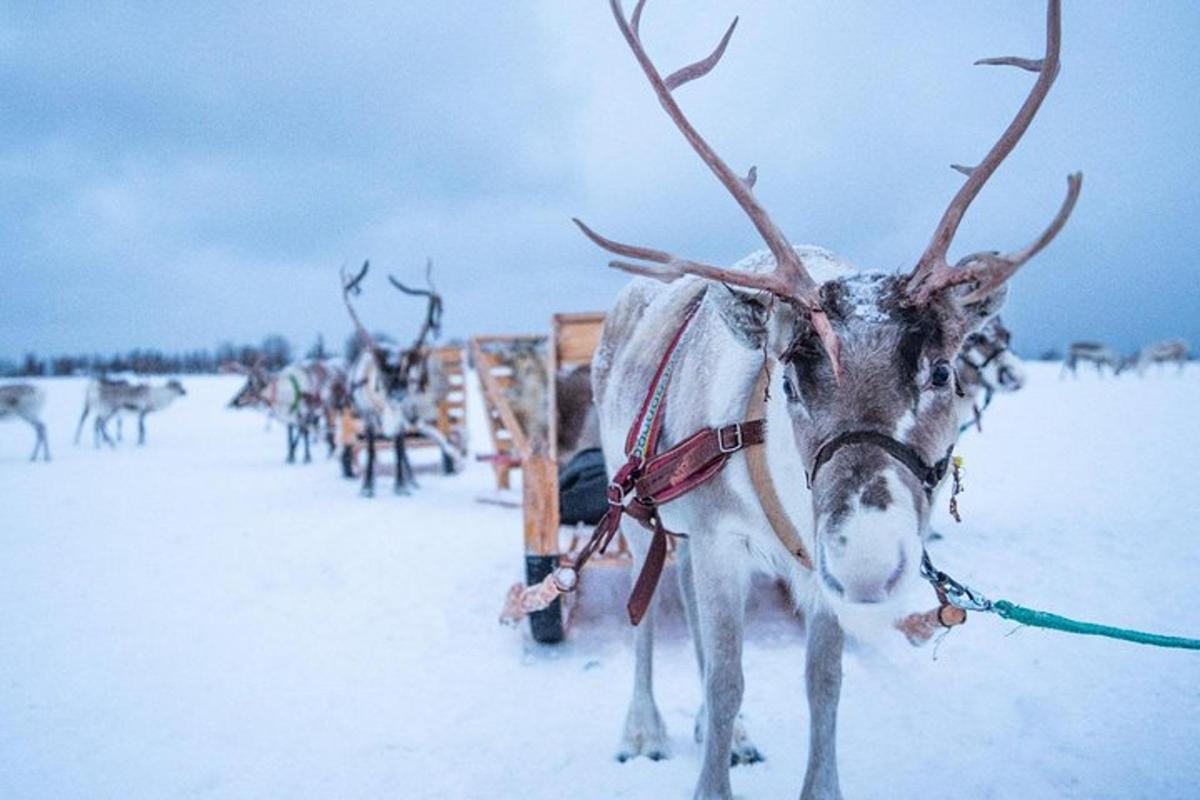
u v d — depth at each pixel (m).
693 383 2.82
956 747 3.42
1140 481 9.60
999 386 6.71
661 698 4.14
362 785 3.30
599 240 2.31
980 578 5.76
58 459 17.45
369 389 11.13
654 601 3.63
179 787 3.33
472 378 36.44
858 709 3.85
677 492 2.66
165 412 33.91
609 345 4.00
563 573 3.34
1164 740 3.36
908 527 1.78
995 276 1.92
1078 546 6.55
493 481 12.58
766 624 5.02
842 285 2.05
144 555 7.66
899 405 1.90
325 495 11.32
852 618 1.91
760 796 3.09
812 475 1.99
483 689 4.30
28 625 5.54
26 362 80.00
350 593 6.17
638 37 2.26
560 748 3.59
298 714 4.03
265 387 19.86
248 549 7.77
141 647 5.07
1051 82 1.95
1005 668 4.19
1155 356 40.56
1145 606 5.05
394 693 4.28
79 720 4.00
